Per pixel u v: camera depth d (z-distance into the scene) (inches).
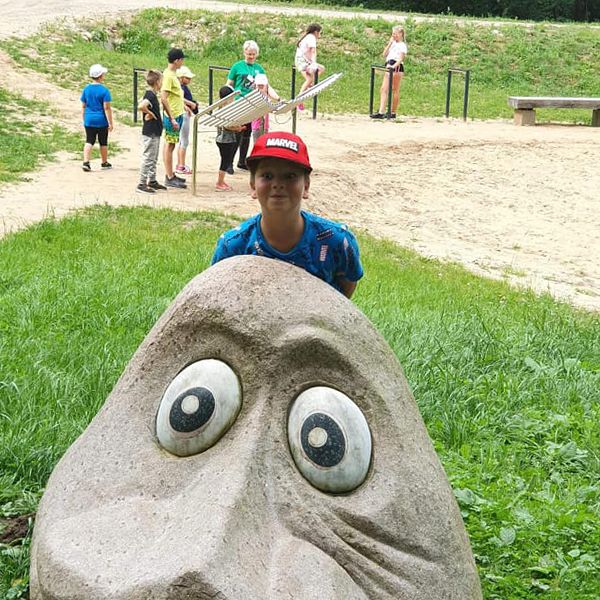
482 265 579.2
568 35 1301.7
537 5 1881.2
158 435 143.3
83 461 144.2
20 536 202.5
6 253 440.8
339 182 697.0
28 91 866.1
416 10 1828.2
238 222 557.0
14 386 265.3
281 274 147.6
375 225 643.5
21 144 709.9
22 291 377.7
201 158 732.7
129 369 150.6
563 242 653.9
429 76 1162.6
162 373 147.2
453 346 344.2
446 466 247.8
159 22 1216.8
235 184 654.5
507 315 424.2
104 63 1013.2
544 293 501.7
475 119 985.5
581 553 210.1
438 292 465.1
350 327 146.2
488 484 241.4
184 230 526.0
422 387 295.9
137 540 131.1
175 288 401.7
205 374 142.0
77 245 469.7
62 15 1176.2
